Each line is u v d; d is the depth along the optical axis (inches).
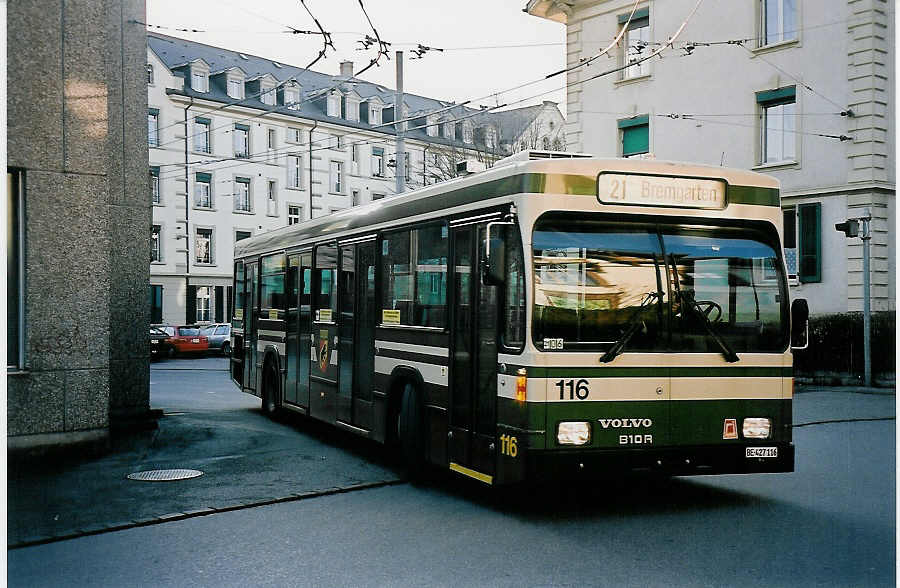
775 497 347.3
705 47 1048.8
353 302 448.1
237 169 2209.6
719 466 309.9
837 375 931.3
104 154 424.5
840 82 940.6
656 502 337.4
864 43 921.5
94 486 365.4
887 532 289.0
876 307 922.1
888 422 611.5
